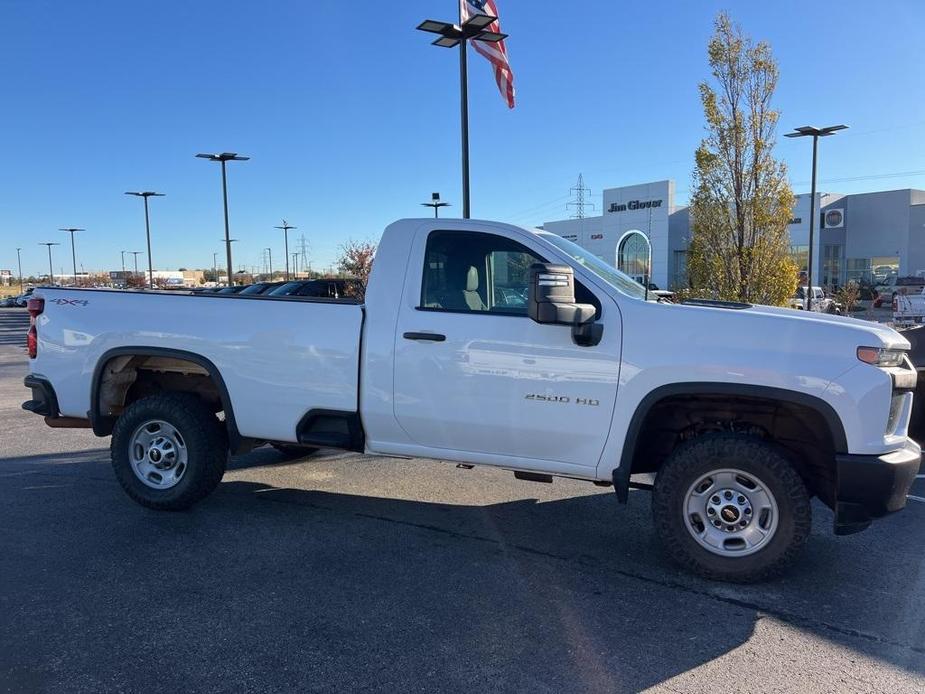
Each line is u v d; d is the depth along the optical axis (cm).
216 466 542
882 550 478
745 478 416
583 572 441
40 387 564
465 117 1497
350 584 421
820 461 427
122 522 529
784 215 1377
